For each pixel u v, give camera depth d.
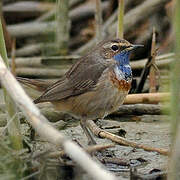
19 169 10.52
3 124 12.34
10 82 8.96
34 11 18.53
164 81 14.43
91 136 11.67
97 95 11.66
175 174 8.98
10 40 17.27
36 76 15.88
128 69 11.88
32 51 17.31
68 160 10.59
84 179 10.23
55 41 17.17
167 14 16.25
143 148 11.02
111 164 10.88
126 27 16.58
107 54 11.87
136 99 13.52
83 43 18.08
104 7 17.91
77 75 11.78
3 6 18.64
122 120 13.41
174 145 8.80
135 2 17.41
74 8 18.45
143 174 10.28
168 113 12.58
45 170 10.54
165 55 14.93
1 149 10.95
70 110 12.07
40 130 8.37
